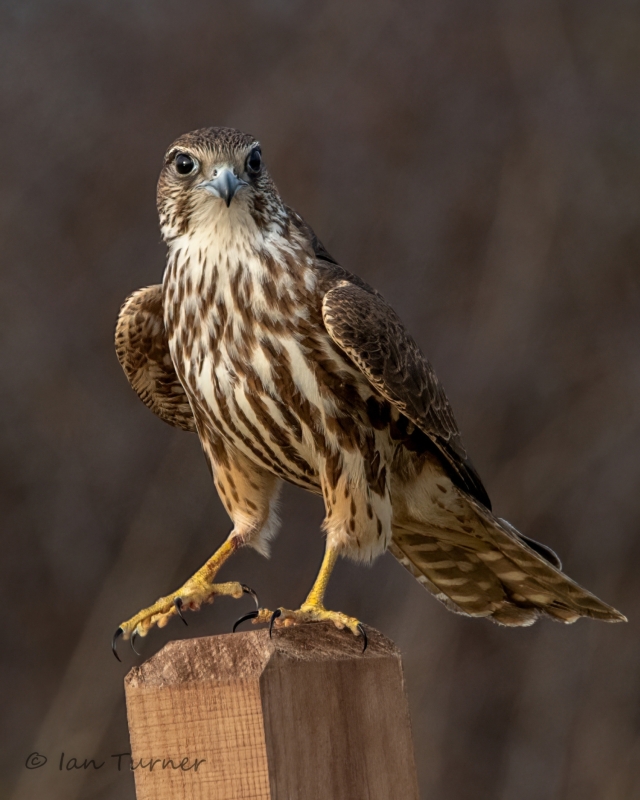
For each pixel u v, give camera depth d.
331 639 6.54
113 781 19.03
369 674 6.41
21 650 20.89
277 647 6.30
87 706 20.02
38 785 19.05
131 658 20.39
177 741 6.19
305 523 21.08
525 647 20.91
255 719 6.14
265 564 20.88
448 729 20.34
